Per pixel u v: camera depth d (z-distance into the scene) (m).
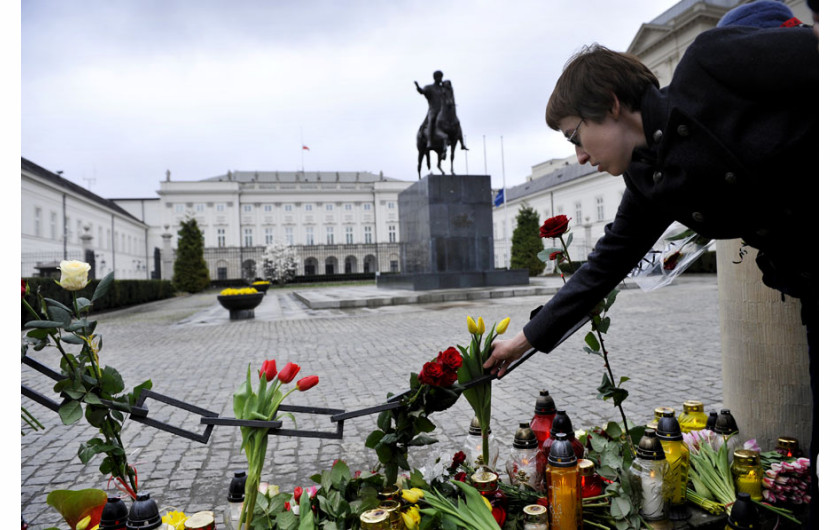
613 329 7.52
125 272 50.47
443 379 1.32
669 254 1.88
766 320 1.99
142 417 1.31
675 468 1.53
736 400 2.13
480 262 16.27
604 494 1.59
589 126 1.15
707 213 1.05
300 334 8.67
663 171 1.06
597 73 1.11
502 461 2.40
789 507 1.61
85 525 1.29
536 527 1.40
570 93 1.14
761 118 0.94
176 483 2.69
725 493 1.60
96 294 1.32
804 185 0.95
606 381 1.69
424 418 1.37
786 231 1.03
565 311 1.42
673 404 3.72
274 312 14.12
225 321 12.05
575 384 4.37
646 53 29.91
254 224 67.81
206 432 1.30
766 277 1.21
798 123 0.92
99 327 11.62
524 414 3.62
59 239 34.47
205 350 7.27
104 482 2.73
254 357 6.49
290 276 48.78
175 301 26.19
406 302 13.86
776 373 1.99
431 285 15.65
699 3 25.77
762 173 0.94
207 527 1.31
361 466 2.84
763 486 1.64
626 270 1.40
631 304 11.31
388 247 67.56
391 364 5.68
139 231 58.97
